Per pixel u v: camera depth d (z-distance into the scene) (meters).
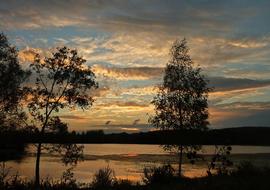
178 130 31.30
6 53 27.84
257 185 19.98
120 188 25.50
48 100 27.83
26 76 27.92
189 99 31.12
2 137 28.08
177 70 31.66
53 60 27.89
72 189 25.55
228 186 20.47
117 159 82.50
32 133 27.64
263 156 75.38
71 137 28.08
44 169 55.81
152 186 25.08
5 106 27.70
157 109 31.98
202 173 44.66
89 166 63.44
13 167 57.22
